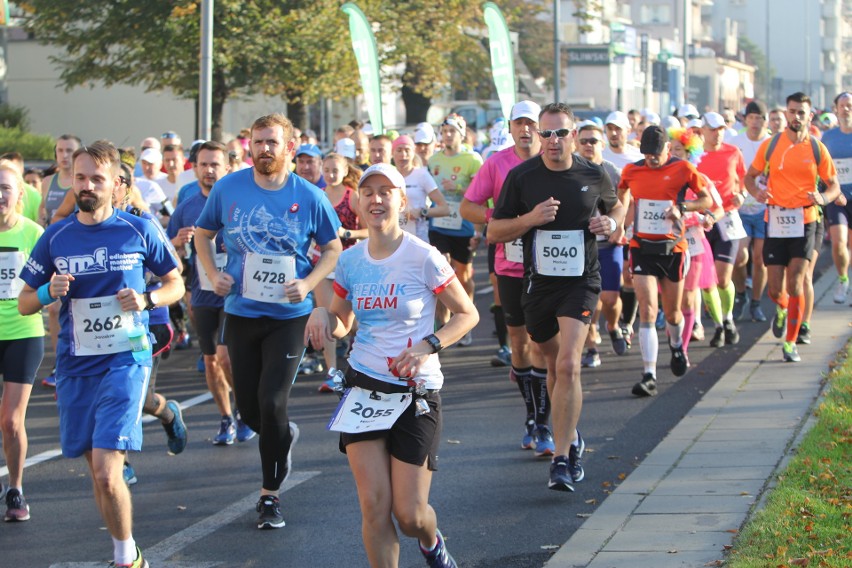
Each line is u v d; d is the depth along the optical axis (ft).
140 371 23.59
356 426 20.52
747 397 37.29
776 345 46.75
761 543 22.44
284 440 27.04
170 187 57.06
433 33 134.41
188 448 35.22
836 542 21.97
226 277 27.63
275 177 27.94
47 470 33.19
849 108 53.98
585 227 29.43
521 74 178.09
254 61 110.52
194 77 112.47
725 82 324.39
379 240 21.40
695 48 318.04
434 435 20.71
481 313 62.75
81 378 23.54
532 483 30.04
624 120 48.24
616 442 33.99
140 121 167.32
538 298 29.81
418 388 20.68
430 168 51.90
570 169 29.48
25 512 28.17
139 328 23.82
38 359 28.48
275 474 26.99
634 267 40.45
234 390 28.37
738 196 49.14
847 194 54.80
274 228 27.61
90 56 117.29
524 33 208.95
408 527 20.34
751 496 26.45
